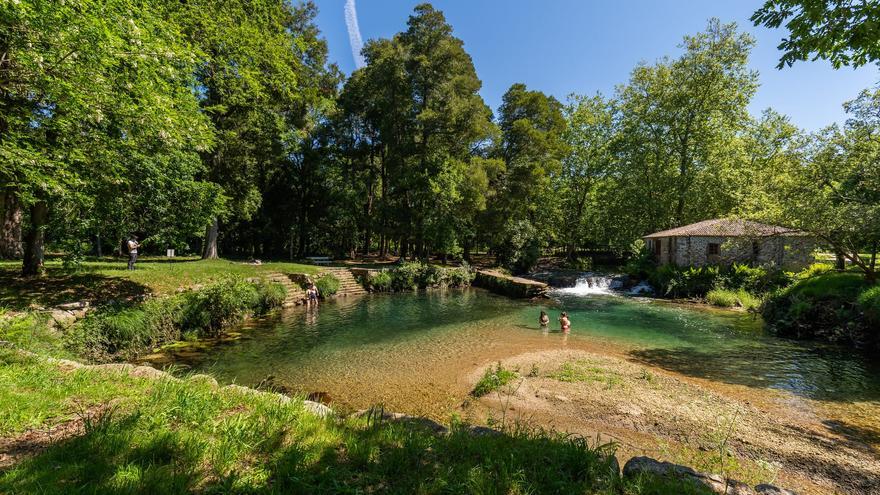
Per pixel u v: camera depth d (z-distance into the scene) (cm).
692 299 2252
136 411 405
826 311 1398
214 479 309
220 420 417
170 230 1467
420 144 3216
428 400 854
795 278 1967
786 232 1653
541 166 3334
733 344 1322
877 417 768
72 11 726
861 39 529
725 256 2455
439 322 1659
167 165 1324
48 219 1262
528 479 340
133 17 937
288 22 2645
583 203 4056
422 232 2964
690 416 762
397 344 1306
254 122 2242
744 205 1862
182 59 1082
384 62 3077
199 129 1152
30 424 377
